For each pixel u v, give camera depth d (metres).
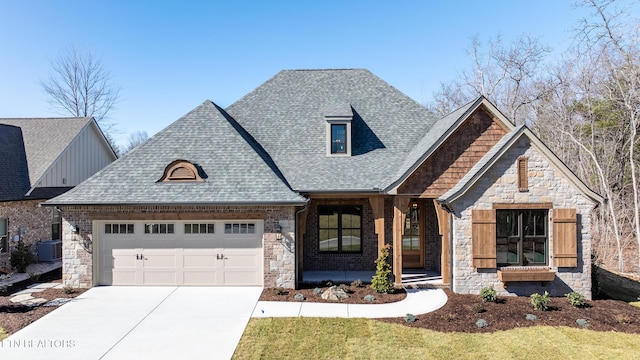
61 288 13.57
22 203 17.48
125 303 11.96
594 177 25.88
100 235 13.76
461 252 12.94
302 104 18.61
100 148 24.88
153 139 15.24
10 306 11.63
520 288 12.82
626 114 21.62
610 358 8.58
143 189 13.36
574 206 12.72
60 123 22.42
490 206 12.79
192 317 10.83
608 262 21.64
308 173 15.23
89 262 13.48
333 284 14.24
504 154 12.70
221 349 8.89
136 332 9.80
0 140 19.09
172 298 12.45
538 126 30.81
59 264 17.97
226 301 12.19
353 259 16.61
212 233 13.78
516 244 13.03
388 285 13.11
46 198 18.53
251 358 8.47
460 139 14.03
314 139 17.03
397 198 13.98
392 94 18.97
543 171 12.73
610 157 24.27
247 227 13.79
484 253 12.70
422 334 9.78
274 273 13.51
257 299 12.39
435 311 11.35
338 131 16.42
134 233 13.77
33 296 12.61
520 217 12.95
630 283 15.89
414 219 16.98
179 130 15.59
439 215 13.90
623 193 24.38
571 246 12.57
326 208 16.67
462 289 12.95
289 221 13.46
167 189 13.37
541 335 9.73
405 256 16.91
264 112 18.33
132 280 13.78
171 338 9.45
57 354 8.58
